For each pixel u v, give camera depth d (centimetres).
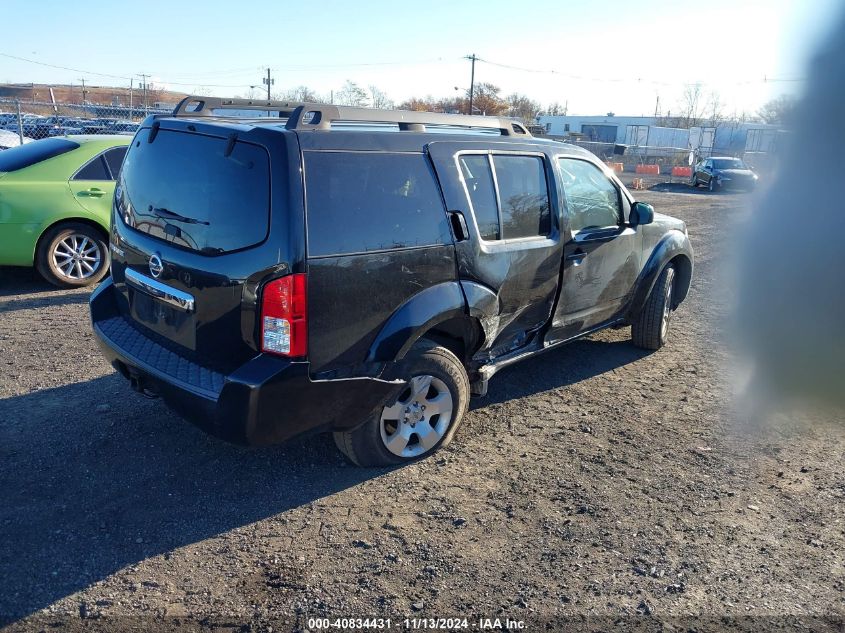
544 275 452
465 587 296
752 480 395
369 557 313
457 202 388
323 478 381
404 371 371
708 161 3098
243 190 326
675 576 308
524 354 464
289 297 316
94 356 549
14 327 618
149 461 390
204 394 327
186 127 363
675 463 412
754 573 312
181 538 322
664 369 575
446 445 422
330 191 330
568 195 477
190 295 344
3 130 1952
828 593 301
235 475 380
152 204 373
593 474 396
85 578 292
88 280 773
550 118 6388
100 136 810
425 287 371
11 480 362
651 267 570
